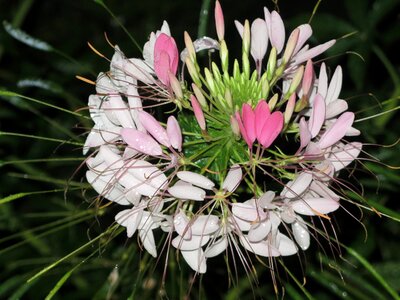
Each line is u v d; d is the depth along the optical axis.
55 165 0.56
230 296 0.46
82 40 0.67
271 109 0.31
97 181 0.32
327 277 0.43
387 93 0.60
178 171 0.31
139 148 0.30
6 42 0.59
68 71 0.60
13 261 0.52
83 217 0.40
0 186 0.54
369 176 0.49
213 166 0.33
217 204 0.32
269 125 0.29
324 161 0.31
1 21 0.60
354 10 0.55
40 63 0.61
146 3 0.76
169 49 0.31
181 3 0.76
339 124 0.31
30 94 0.58
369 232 0.50
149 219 0.31
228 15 0.76
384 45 0.58
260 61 0.34
